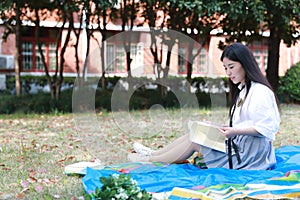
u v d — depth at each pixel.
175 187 3.19
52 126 7.70
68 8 8.89
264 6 8.12
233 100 3.75
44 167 4.47
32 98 10.37
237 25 9.71
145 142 5.84
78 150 5.45
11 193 3.51
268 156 3.75
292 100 11.82
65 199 3.29
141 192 2.78
